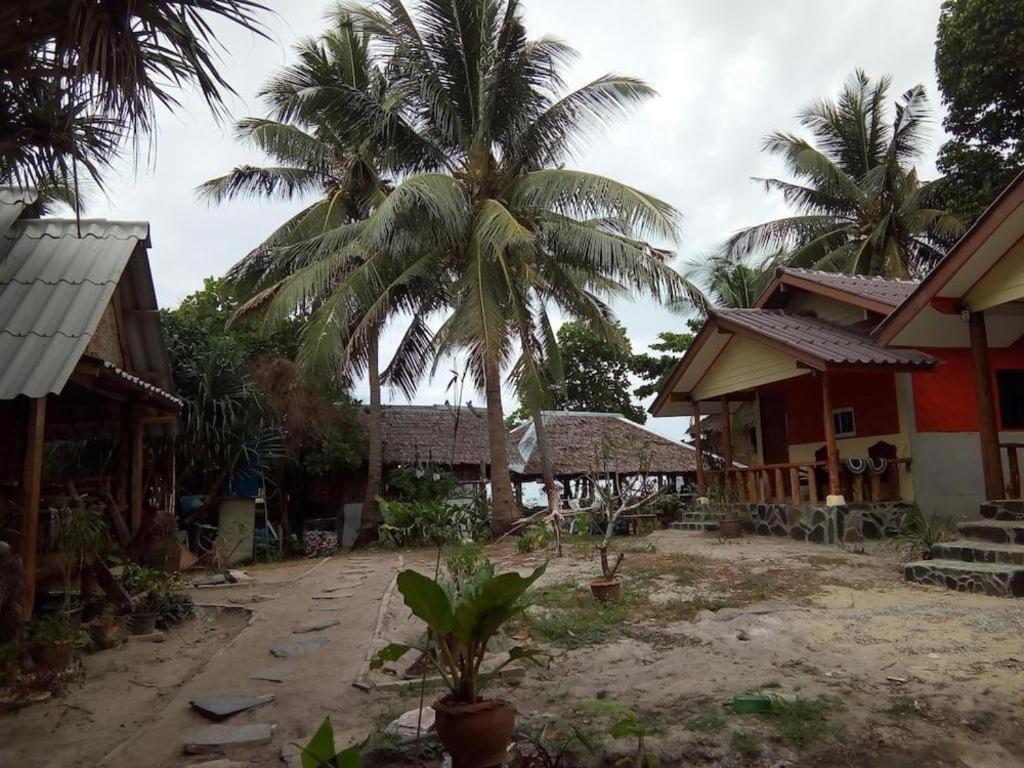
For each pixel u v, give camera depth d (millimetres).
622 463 19484
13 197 8875
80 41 4020
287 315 15031
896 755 3641
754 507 13094
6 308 7074
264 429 16375
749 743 3719
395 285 15180
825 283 12656
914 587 7598
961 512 11242
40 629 5637
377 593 9195
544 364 17172
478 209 15250
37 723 4723
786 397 14352
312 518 19625
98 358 7062
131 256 8656
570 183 13984
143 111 4422
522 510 18984
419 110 15367
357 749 2748
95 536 6879
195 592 10133
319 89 14859
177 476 15242
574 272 16500
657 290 14289
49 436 10594
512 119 15227
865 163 21531
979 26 15852
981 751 3641
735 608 6812
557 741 3869
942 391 11531
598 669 5215
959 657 5020
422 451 19750
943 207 19812
